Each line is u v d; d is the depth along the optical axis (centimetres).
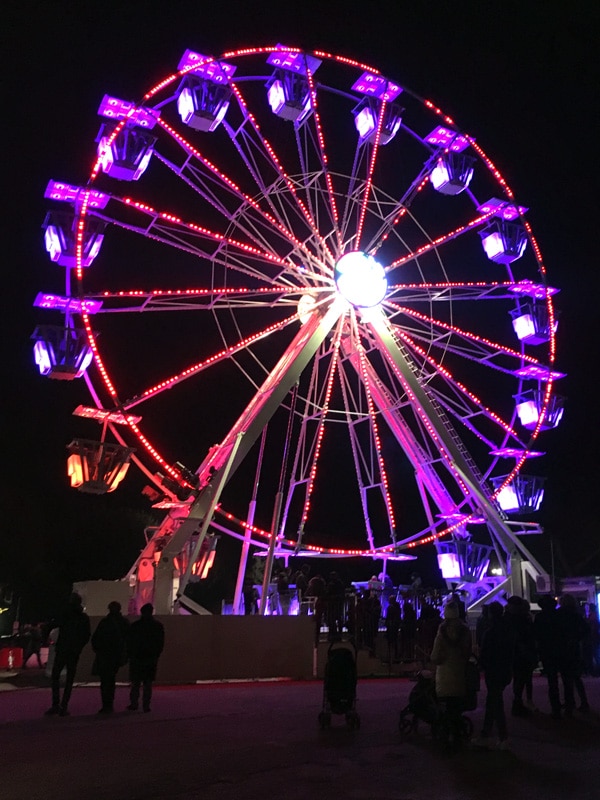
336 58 2633
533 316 2881
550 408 2858
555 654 1166
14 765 814
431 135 2823
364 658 1950
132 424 2242
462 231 2784
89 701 1395
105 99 2314
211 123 2488
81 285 2180
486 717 913
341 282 2542
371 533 2939
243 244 2450
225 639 1844
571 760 848
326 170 2606
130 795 693
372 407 2906
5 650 2362
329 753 880
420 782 744
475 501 2856
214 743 939
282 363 2666
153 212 2322
